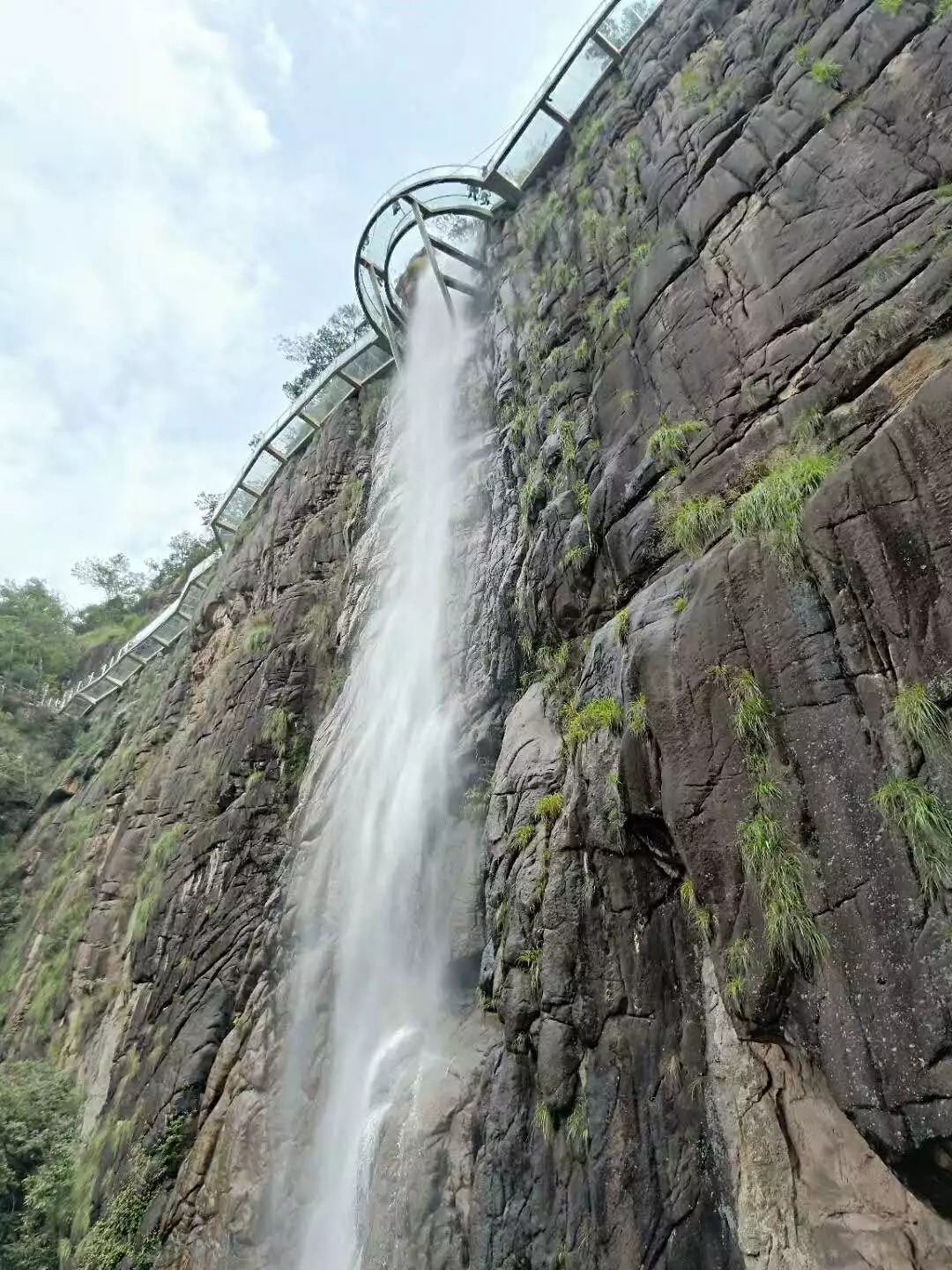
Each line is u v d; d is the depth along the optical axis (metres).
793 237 8.16
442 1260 7.14
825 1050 4.95
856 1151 5.12
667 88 12.44
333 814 14.15
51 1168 15.45
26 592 59.12
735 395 8.08
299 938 13.02
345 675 17.05
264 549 24.16
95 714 38.72
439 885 10.66
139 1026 16.52
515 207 16.97
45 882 28.14
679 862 6.75
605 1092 6.52
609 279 11.66
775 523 6.18
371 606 17.08
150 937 18.05
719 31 11.93
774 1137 5.51
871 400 6.37
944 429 4.97
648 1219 5.85
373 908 11.80
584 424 10.71
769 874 5.41
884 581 5.18
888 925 4.68
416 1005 10.25
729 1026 6.07
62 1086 17.84
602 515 9.38
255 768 17.70
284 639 19.52
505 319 15.01
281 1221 10.23
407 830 11.77
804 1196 5.21
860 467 5.49
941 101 7.25
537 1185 6.77
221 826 17.48
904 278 6.74
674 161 10.90
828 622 5.53
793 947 5.23
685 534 7.58
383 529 18.31
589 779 7.79
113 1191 13.58
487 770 10.98
